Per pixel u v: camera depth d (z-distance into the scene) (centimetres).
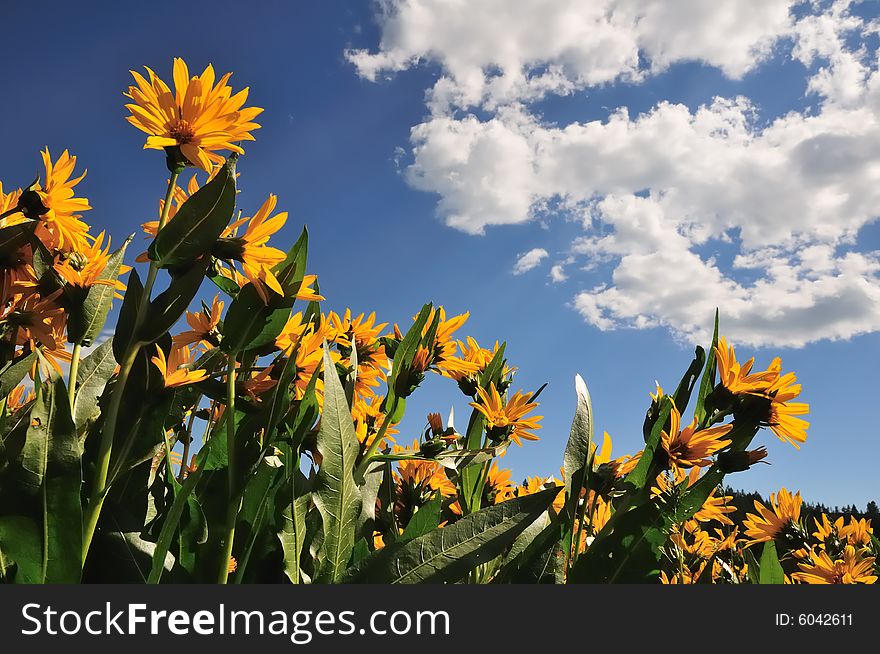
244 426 133
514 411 217
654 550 157
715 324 182
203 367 170
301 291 144
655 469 167
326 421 139
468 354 258
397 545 142
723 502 265
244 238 137
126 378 129
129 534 133
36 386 117
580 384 181
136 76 130
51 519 115
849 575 272
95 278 150
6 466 117
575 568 156
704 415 180
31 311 146
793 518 303
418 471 254
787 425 171
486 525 144
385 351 249
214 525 142
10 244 149
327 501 137
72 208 160
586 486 183
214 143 131
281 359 159
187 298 126
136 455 132
